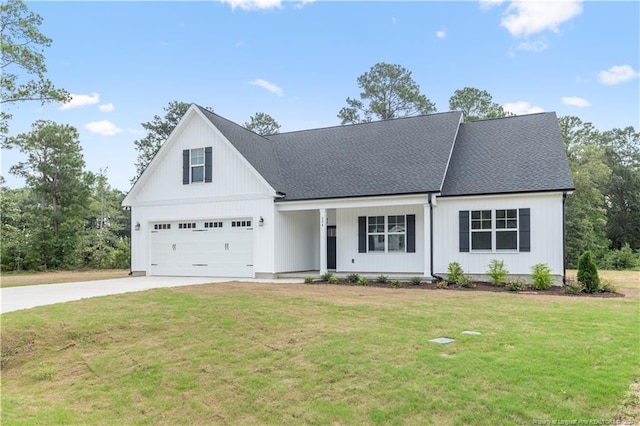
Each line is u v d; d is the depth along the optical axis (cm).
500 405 507
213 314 997
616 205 4656
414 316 958
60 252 3167
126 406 625
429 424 491
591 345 706
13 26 2058
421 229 1788
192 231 2100
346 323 902
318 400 574
